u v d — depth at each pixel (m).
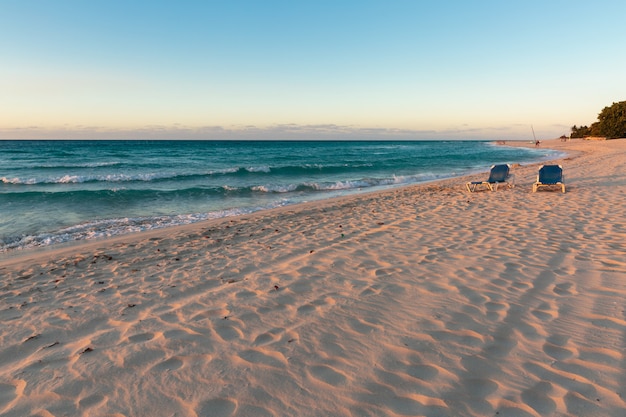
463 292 4.05
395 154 50.03
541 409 2.22
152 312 3.87
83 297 4.41
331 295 4.11
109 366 2.85
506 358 2.77
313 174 24.02
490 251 5.52
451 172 24.73
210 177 21.88
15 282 5.10
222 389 2.52
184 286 4.64
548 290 3.99
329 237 6.89
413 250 5.77
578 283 4.13
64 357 3.01
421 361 2.78
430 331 3.22
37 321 3.75
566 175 15.84
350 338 3.15
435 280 4.45
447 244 6.03
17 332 3.51
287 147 83.38
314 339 3.16
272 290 4.34
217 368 2.78
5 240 8.03
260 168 24.64
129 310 3.95
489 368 2.66
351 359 2.83
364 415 2.23
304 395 2.43
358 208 10.34
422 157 42.41
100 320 3.72
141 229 9.02
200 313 3.79
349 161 35.62
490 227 7.11
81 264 5.91
